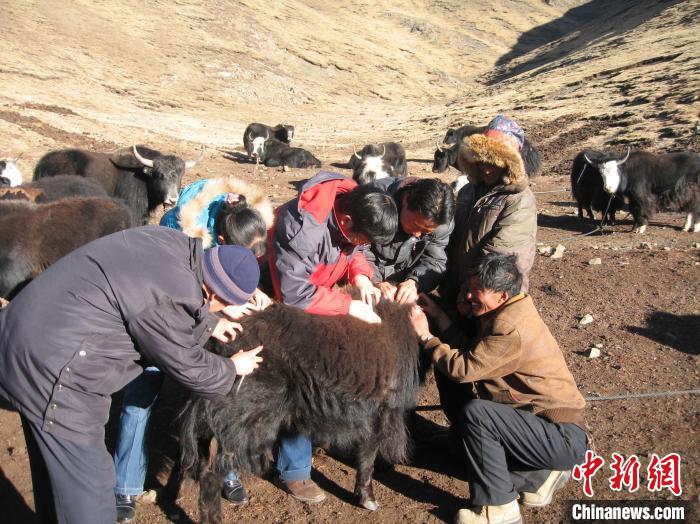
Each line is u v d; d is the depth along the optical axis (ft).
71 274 8.75
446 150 69.56
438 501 12.94
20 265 18.99
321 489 13.16
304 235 10.80
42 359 8.42
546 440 11.40
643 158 35.58
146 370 11.77
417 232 11.94
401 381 12.04
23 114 71.05
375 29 253.24
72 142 63.98
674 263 27.35
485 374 11.62
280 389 11.02
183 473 11.54
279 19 213.87
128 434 11.80
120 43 148.25
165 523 12.16
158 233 9.30
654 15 185.68
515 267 11.61
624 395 16.42
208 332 9.52
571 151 70.38
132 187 36.55
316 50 198.18
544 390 11.57
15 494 13.03
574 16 307.58
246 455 11.12
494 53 257.34
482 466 11.66
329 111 150.61
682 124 68.44
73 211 20.25
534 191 51.72
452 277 14.25
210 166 67.67
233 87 146.92
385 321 12.03
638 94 92.22
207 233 11.93
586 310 22.15
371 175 54.85
